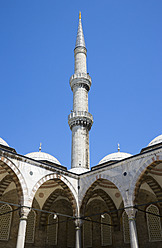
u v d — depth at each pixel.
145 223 24.88
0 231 24.31
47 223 27.84
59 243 27.81
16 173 19.39
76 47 45.06
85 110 38.81
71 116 38.09
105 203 28.81
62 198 29.69
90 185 22.80
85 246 28.55
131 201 18.97
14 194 26.50
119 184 20.38
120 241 26.11
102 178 22.03
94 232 28.48
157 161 18.67
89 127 38.41
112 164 21.67
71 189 23.09
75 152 35.38
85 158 35.19
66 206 30.00
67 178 23.19
